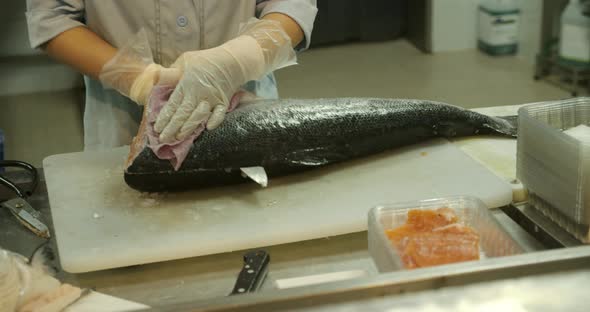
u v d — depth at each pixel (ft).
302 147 3.93
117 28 4.80
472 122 4.34
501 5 11.59
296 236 3.30
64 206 3.64
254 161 3.82
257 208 3.57
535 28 11.51
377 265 2.71
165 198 3.72
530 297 2.13
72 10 4.72
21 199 3.67
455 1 11.89
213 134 3.80
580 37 9.82
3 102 11.18
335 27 12.85
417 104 4.22
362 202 3.57
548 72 10.80
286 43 4.46
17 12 11.01
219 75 3.97
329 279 2.93
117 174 4.05
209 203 3.65
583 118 3.43
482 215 2.83
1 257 2.78
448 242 2.54
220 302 2.11
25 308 2.69
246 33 4.42
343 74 11.34
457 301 2.12
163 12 4.79
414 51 12.46
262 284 2.88
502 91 10.34
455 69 11.37
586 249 2.27
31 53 11.53
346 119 4.02
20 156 9.21
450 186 3.68
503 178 3.76
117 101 5.04
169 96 4.10
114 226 3.41
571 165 2.97
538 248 3.12
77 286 3.03
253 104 4.10
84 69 4.51
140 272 3.15
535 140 3.25
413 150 4.24
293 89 10.72
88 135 5.26
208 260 3.24
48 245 3.32
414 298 2.14
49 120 10.43
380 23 12.93
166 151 3.65
